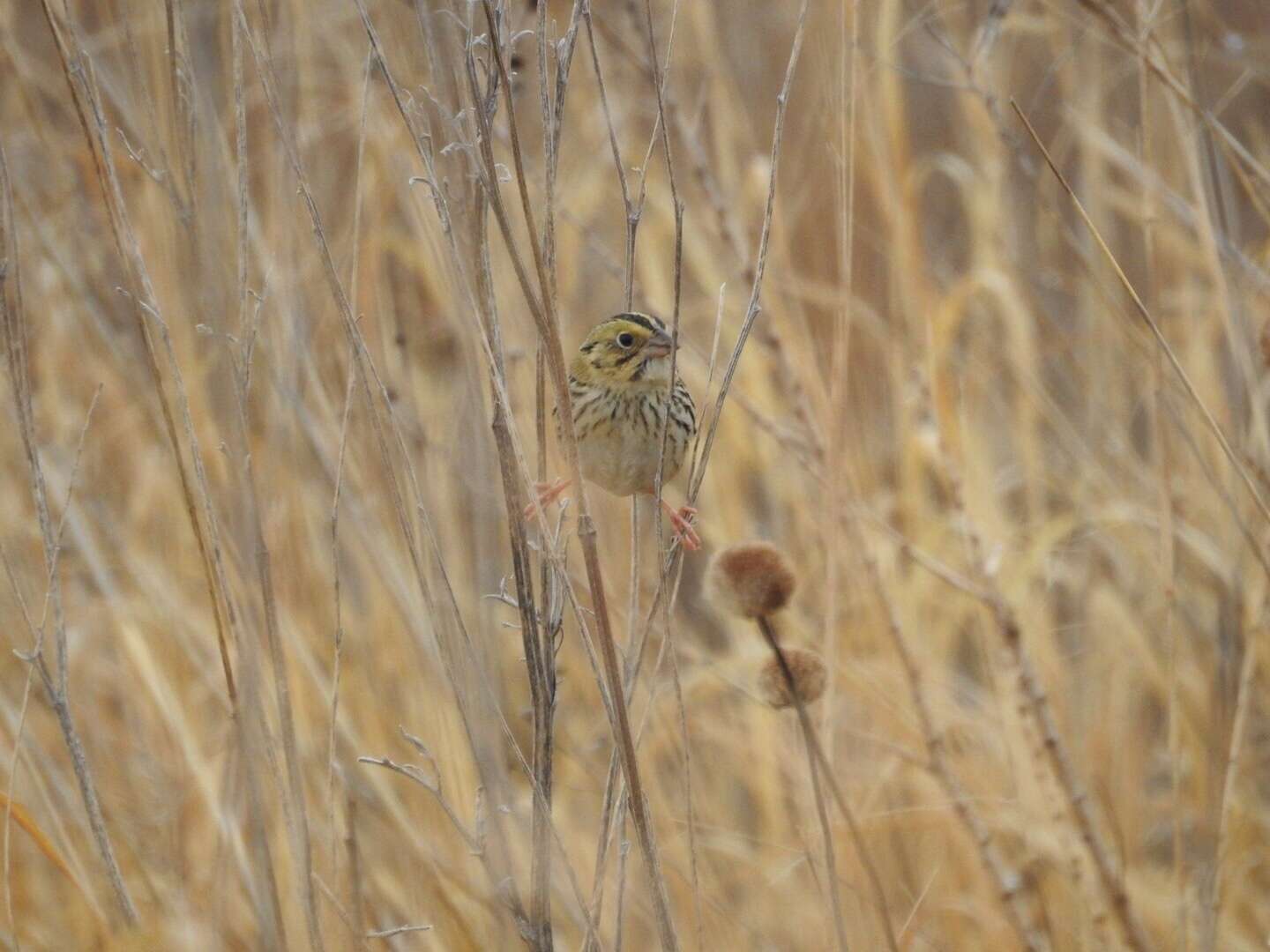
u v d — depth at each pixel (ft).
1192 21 37.50
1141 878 36.47
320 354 34.88
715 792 38.78
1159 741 42.73
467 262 25.25
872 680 36.19
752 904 35.35
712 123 43.27
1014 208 47.26
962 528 34.76
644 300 41.29
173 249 34.50
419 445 32.83
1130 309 39.06
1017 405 44.04
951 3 40.37
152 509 39.47
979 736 38.88
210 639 36.32
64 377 40.40
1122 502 39.06
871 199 46.75
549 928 23.47
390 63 31.35
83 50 25.05
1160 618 39.27
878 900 28.91
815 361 38.50
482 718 23.34
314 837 31.19
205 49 23.61
